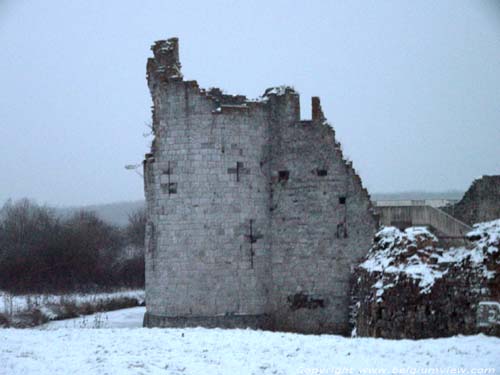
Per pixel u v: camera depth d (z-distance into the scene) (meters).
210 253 37.22
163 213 37.72
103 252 85.56
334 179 38.69
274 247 39.03
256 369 22.06
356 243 38.31
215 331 29.41
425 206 40.91
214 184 37.50
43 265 73.56
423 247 28.84
